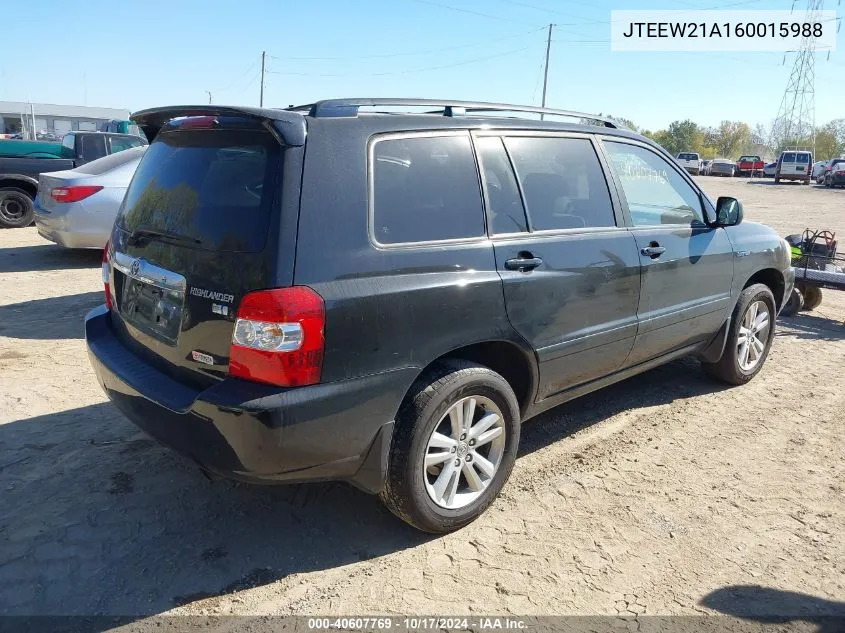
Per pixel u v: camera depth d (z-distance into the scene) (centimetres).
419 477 300
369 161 290
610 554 313
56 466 371
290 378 258
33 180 1180
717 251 467
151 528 320
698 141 9362
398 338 285
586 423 457
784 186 3981
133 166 882
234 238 270
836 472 396
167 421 282
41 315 660
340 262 271
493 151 342
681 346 464
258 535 319
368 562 303
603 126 425
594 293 373
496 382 324
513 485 371
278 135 268
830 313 803
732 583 296
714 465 400
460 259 311
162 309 300
